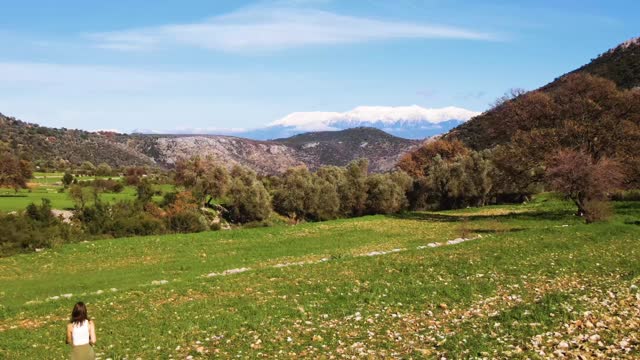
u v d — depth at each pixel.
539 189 84.31
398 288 22.94
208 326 18.73
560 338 14.62
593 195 52.16
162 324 19.41
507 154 61.22
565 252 30.20
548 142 57.78
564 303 18.08
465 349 14.23
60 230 50.19
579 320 15.96
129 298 25.05
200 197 88.19
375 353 14.83
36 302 26.28
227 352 15.80
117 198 89.94
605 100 60.47
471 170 87.38
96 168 180.62
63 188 112.88
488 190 86.06
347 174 90.56
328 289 23.59
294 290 24.02
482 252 31.53
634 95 59.66
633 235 35.94
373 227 58.56
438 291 21.94
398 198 87.56
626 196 68.31
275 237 50.91
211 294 24.62
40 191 114.50
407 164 132.62
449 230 53.75
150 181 128.25
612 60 156.62
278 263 36.72
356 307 20.38
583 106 59.72
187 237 49.91
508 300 19.95
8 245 43.47
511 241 35.75
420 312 19.22
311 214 87.81
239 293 24.36
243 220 88.31
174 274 34.16
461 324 17.06
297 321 18.88
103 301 24.88
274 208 91.19
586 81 63.16
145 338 17.73
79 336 13.92
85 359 13.89
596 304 17.83
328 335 16.91
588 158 51.78
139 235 57.53
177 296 24.77
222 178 91.75
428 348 14.80
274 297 22.84
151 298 24.66
